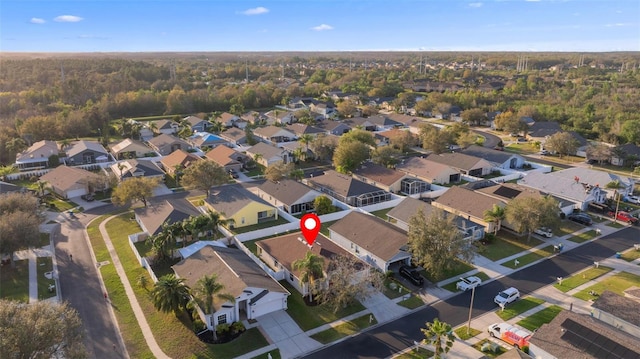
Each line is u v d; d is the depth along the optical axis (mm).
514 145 120562
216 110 177875
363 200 75438
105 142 120562
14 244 50625
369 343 39312
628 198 76688
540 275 51469
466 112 149875
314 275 44531
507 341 38781
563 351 34500
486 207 65312
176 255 55719
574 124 131375
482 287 48875
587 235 62781
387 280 50219
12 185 77875
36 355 29812
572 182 76875
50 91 168625
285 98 190125
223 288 41062
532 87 198250
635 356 32312
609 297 42094
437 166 89250
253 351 38156
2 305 31000
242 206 66562
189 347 38438
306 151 107062
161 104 173500
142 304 45250
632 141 113375
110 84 189375
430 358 37094
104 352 37844
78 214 71438
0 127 115438
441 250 47656
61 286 48812
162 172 89562
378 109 180000
